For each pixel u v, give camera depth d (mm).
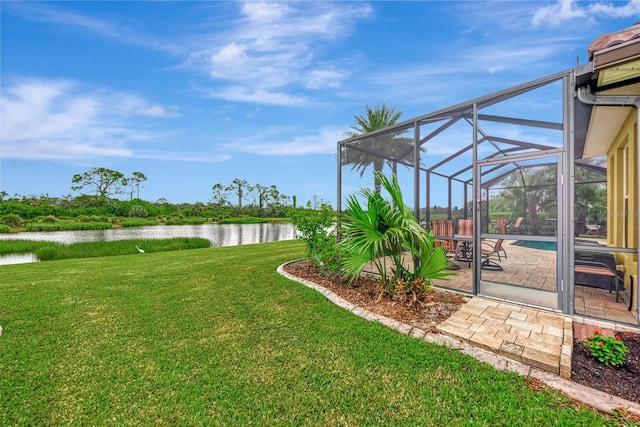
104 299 4906
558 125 3953
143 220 41406
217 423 2125
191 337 3451
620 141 4961
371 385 2500
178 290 5398
